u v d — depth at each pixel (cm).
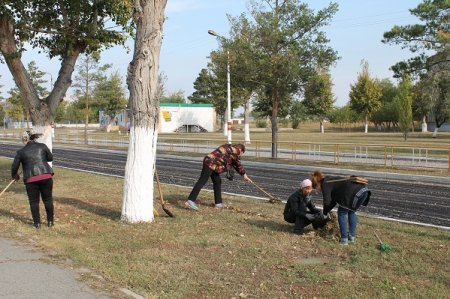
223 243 739
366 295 516
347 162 2342
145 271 591
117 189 1363
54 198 1184
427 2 2716
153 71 887
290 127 8369
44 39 1394
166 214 972
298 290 536
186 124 7275
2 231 797
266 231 827
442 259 654
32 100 1353
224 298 510
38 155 850
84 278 550
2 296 486
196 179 1711
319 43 2400
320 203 1176
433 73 2892
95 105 5662
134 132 894
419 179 1794
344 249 711
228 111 2811
